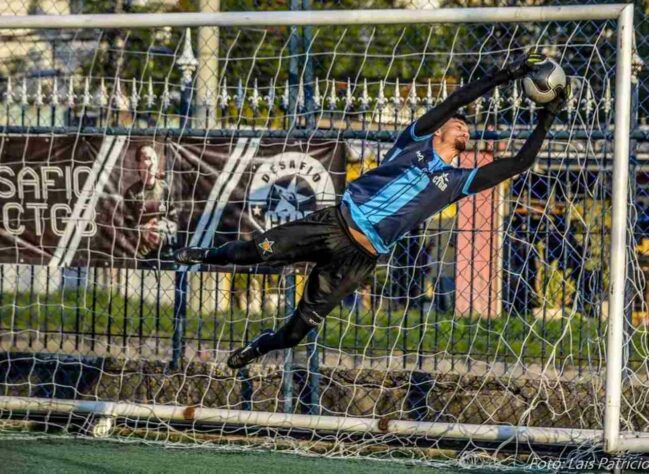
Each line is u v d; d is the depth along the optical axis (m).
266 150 29.89
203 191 30.20
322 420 28.42
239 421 28.77
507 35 38.91
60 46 42.97
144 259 30.53
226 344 32.78
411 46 38.50
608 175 31.23
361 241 23.56
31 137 30.89
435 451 28.91
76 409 29.41
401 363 31.34
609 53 34.31
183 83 30.95
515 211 32.19
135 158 30.48
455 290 30.53
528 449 28.84
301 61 34.38
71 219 30.80
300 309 24.22
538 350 32.34
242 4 44.34
